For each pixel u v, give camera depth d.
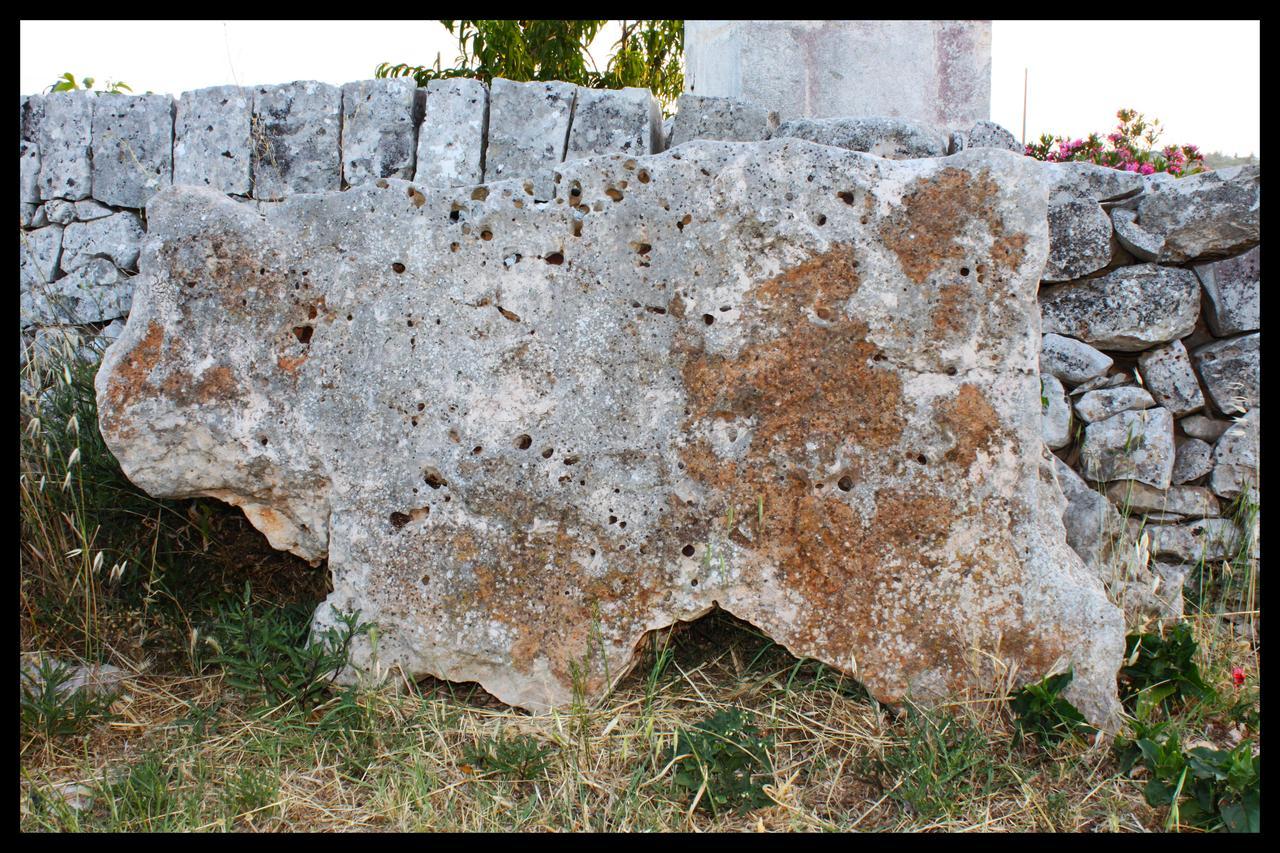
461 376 2.85
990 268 2.71
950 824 2.29
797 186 2.77
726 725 2.52
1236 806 2.25
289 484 2.89
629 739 2.59
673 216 2.82
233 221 2.89
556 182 2.88
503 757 2.50
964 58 3.94
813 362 2.75
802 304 2.76
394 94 3.44
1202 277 3.45
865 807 2.38
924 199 2.73
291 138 3.49
